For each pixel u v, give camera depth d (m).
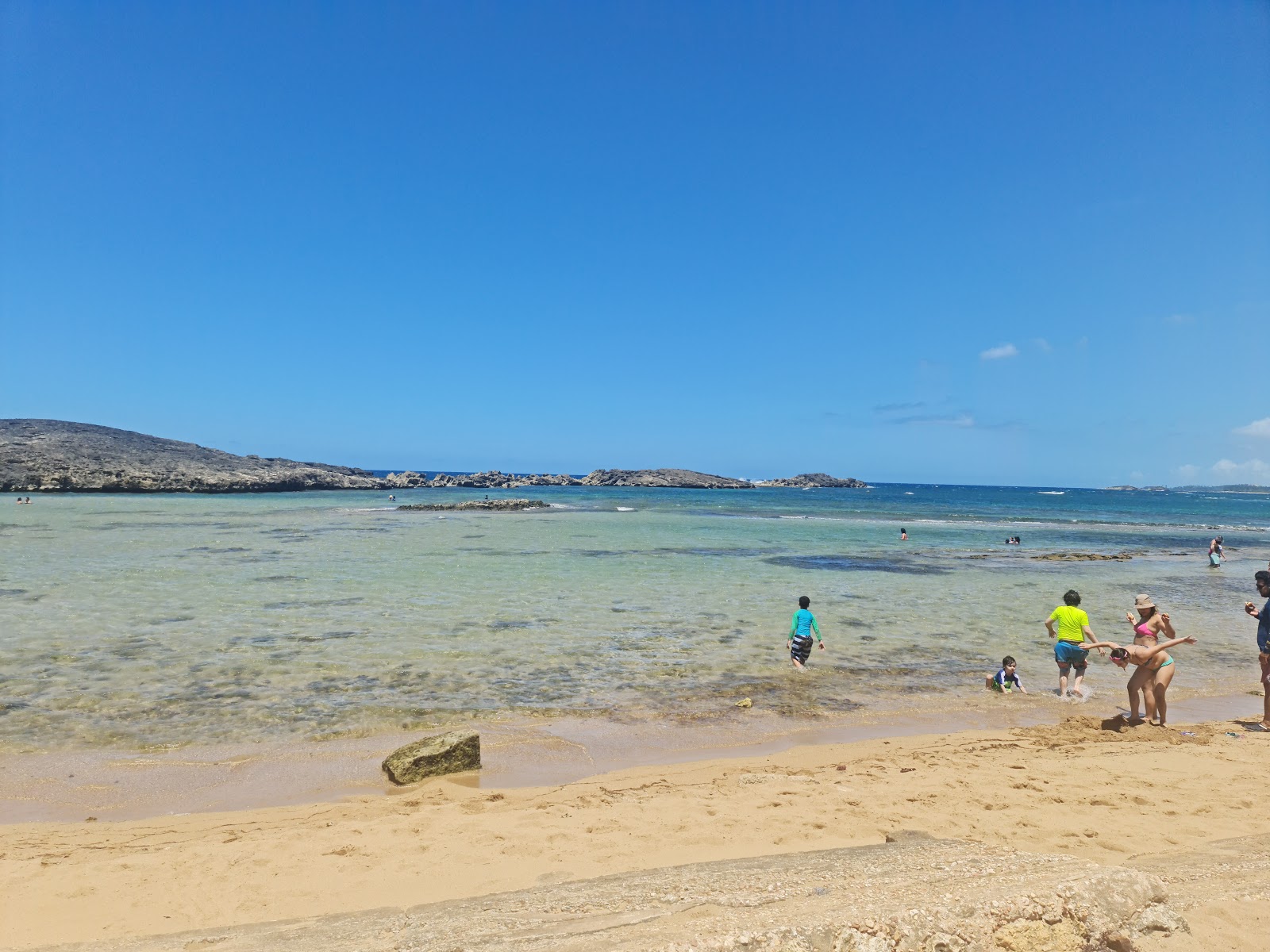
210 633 14.89
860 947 2.99
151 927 4.48
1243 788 6.96
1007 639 15.79
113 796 7.42
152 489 94.06
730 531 47.25
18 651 13.26
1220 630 17.64
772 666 13.15
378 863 5.42
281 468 123.81
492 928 3.64
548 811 6.63
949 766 7.97
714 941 2.92
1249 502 160.75
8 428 107.50
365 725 9.70
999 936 3.16
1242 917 3.77
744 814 6.36
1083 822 6.02
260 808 7.09
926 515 74.81
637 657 13.62
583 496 118.38
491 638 14.94
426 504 72.31
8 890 5.04
